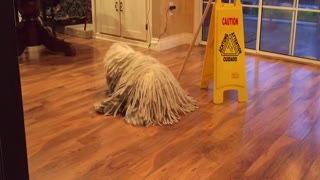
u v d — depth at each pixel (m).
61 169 1.92
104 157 2.04
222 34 2.76
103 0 4.88
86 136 2.28
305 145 2.19
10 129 1.04
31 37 4.05
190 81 3.32
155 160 2.02
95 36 5.11
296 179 1.85
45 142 2.20
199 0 4.50
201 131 2.36
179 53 4.31
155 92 2.46
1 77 0.98
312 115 2.60
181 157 2.05
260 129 2.40
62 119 2.52
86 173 1.89
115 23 4.84
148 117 2.45
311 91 3.07
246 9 4.23
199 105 2.78
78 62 3.90
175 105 2.58
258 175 1.88
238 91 2.83
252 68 3.70
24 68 3.67
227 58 2.79
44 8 4.61
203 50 4.44
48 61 3.93
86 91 3.04
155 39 4.45
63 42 4.15
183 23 4.71
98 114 2.60
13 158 1.07
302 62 3.90
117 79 2.75
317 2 3.78
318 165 1.97
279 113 2.64
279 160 2.02
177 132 2.35
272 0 4.03
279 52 4.11
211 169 1.94
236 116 2.59
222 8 2.75
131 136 2.29
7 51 0.98
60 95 2.96
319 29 3.85
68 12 5.37
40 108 2.70
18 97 1.04
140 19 4.56
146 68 2.54
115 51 2.83
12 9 0.96
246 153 2.10
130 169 1.93
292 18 3.96
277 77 3.43
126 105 2.57
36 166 1.95
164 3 4.36
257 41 4.21
